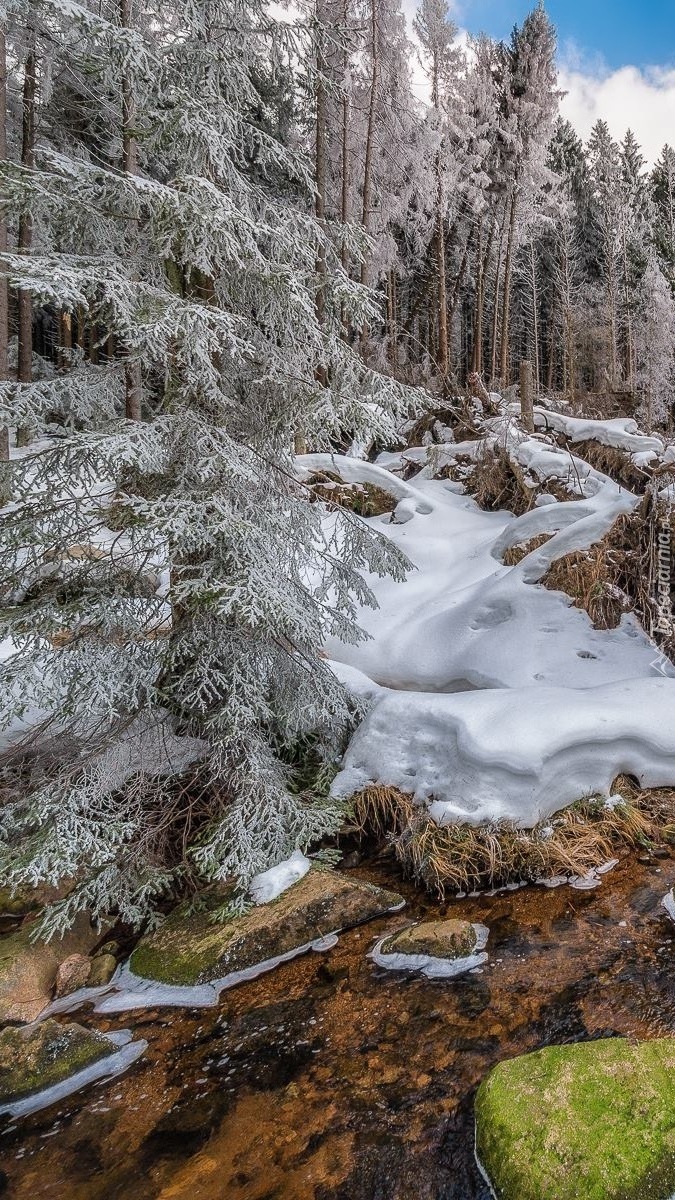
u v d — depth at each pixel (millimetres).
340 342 3764
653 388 18969
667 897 2920
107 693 2980
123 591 3242
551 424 8625
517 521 6359
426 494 8219
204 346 2963
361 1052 2162
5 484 3020
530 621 5117
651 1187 1504
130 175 2836
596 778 3590
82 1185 1730
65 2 2676
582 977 2439
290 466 4031
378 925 2896
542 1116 1709
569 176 24672
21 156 10672
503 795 3365
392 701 4102
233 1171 1752
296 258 3611
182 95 2998
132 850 3014
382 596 6254
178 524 2775
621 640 4934
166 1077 2107
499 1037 2172
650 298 21047
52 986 2566
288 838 3213
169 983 2561
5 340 8406
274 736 3838
